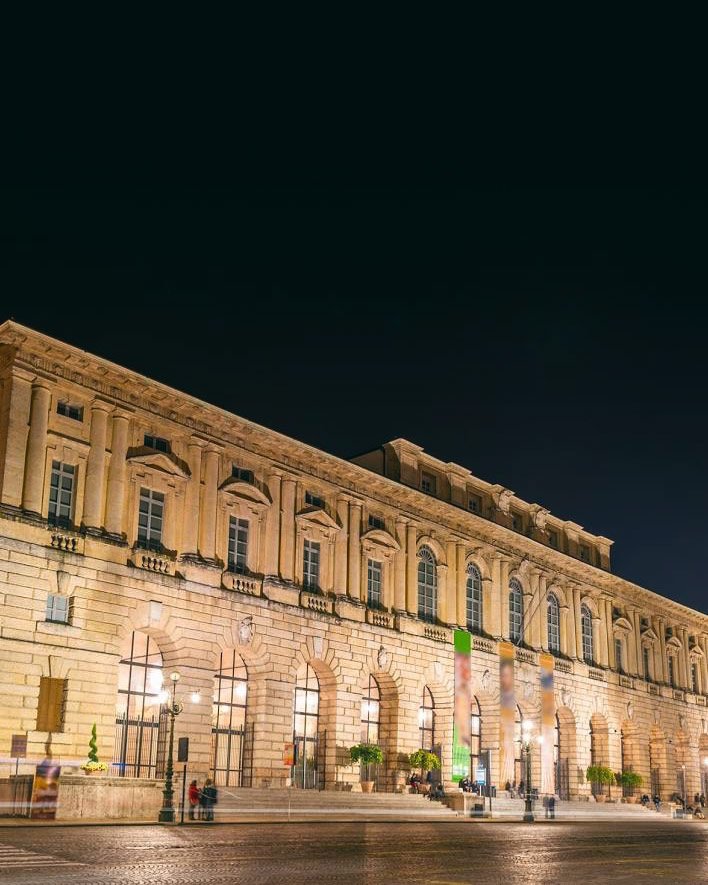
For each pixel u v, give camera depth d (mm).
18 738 41062
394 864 24484
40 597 43125
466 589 68438
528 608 73750
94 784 37875
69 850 24750
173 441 51312
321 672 57375
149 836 30219
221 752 51344
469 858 27094
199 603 49812
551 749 72000
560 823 54375
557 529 81250
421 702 62375
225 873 20844
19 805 36219
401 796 55531
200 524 51312
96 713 44031
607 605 83750
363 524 61625
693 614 95875
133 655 48094
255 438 55062
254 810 46562
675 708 90188
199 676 49062
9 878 18891
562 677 75812
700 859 29672
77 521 45781
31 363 45281
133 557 47531
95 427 47250
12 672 41469
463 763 63062
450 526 68188
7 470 43219
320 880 20219
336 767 55656
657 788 86938
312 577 57625
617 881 22078
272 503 55406
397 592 62531
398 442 66438
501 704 67625
